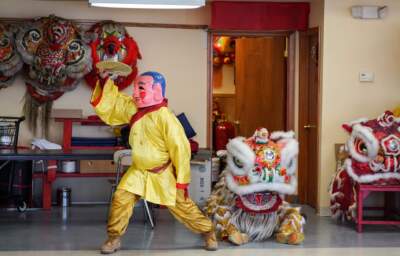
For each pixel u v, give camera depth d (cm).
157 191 549
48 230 651
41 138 787
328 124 739
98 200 809
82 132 798
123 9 795
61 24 752
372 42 740
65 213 744
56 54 750
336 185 700
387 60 742
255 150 588
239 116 934
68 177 781
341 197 694
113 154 647
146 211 685
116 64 556
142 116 548
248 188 582
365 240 621
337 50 737
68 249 570
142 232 647
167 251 567
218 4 786
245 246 588
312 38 791
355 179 650
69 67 756
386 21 741
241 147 578
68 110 768
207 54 811
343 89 739
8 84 770
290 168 594
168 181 550
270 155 583
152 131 543
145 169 550
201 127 815
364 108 742
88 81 783
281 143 596
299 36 809
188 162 547
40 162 791
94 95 564
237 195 602
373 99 743
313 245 597
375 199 743
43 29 755
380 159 645
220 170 834
